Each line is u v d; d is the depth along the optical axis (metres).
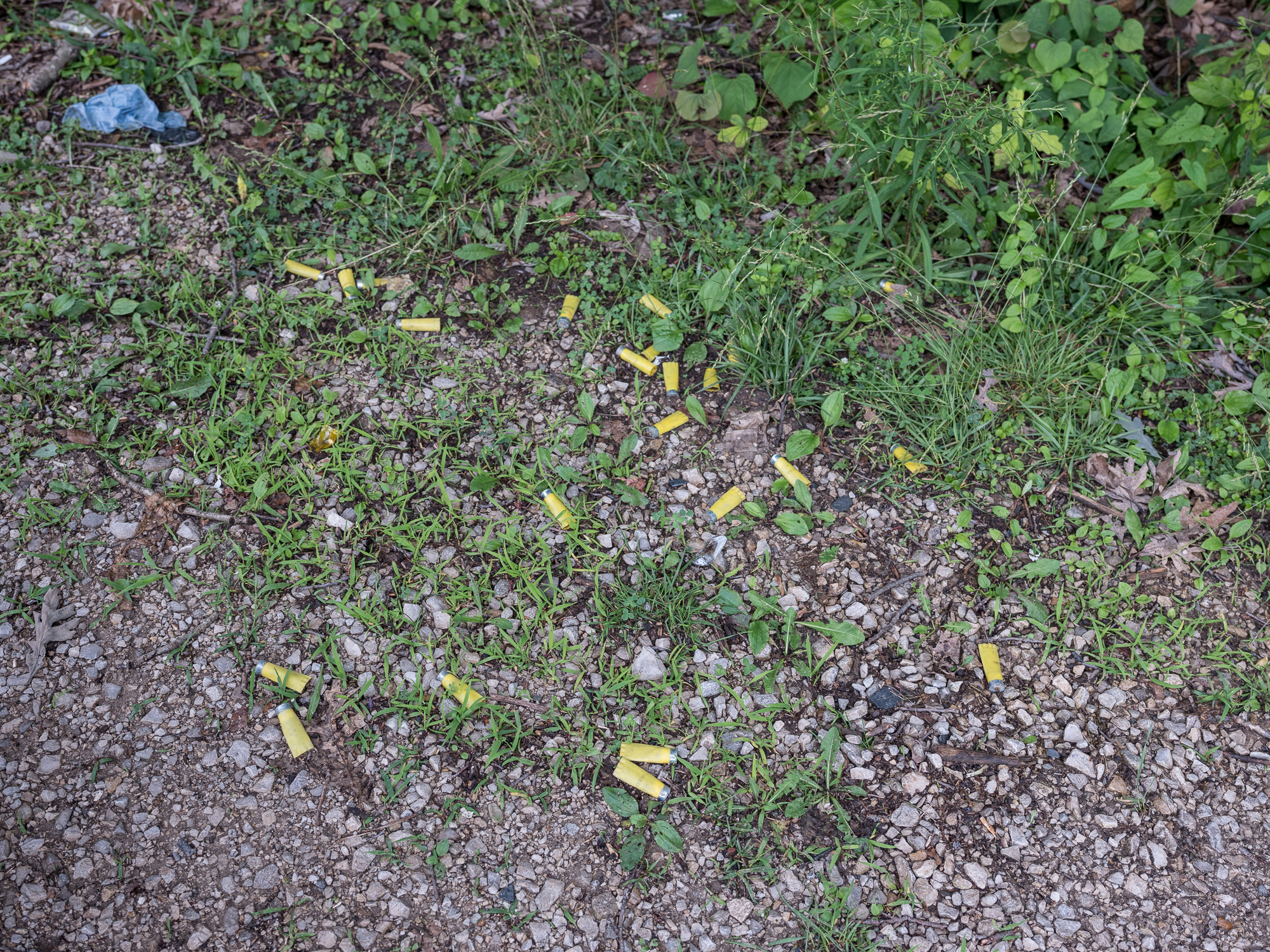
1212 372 1.81
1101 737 1.49
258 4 2.24
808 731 1.48
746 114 2.04
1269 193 1.75
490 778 1.43
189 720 1.46
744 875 1.38
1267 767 1.47
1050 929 1.36
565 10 2.27
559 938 1.34
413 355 1.79
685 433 1.73
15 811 1.39
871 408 1.75
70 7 2.20
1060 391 1.76
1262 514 1.67
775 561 1.61
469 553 1.60
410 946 1.33
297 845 1.38
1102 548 1.63
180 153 2.03
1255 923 1.37
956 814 1.43
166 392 1.73
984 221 1.91
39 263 1.86
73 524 1.60
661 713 1.48
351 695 1.48
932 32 1.91
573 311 1.84
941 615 1.58
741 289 1.81
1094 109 1.92
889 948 1.35
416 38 2.22
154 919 1.34
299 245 1.92
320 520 1.62
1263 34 2.01
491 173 1.97
